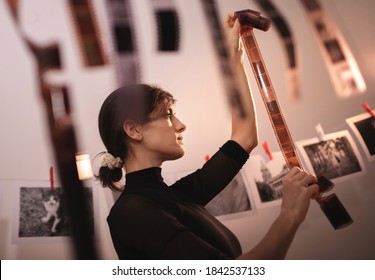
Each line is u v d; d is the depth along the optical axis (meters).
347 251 1.59
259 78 1.09
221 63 1.43
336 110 1.73
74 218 1.20
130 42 1.45
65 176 1.28
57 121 1.40
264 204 1.53
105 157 0.98
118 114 0.95
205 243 0.78
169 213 0.84
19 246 1.29
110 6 1.44
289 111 1.72
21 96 1.43
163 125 0.96
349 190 1.62
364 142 1.62
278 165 1.58
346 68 1.78
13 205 1.31
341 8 1.85
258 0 1.81
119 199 0.90
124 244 0.84
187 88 1.66
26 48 1.48
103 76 1.48
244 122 1.11
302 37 1.81
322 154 1.61
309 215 1.62
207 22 1.70
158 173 0.95
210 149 1.63
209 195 1.05
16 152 1.37
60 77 1.46
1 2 1.50
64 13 1.51
